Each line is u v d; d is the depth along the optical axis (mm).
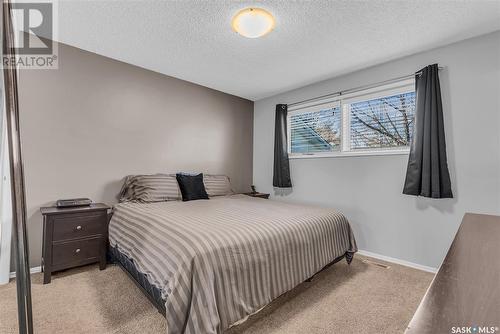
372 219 2879
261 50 2566
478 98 2223
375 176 2867
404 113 2760
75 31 2244
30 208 2322
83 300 1823
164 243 1509
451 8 1860
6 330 1477
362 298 1906
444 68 2408
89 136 2676
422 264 2510
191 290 1220
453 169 2330
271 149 4137
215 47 2514
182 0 1809
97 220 2363
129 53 2678
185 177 3084
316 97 3506
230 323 1296
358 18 2004
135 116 3025
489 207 2164
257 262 1497
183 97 3492
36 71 2359
